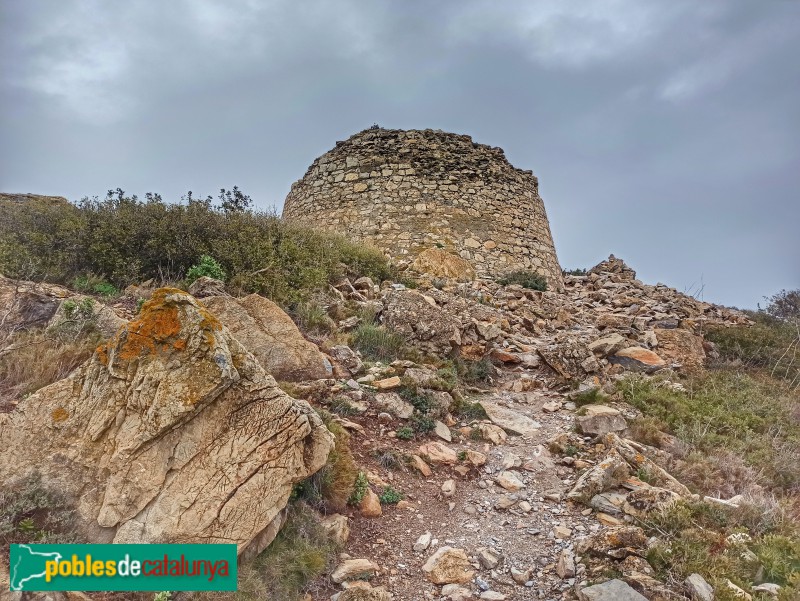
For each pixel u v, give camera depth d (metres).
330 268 11.69
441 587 4.60
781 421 8.96
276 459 4.47
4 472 4.05
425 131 18.44
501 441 7.20
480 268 16.56
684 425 8.03
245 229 10.91
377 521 5.31
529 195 19.30
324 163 18.89
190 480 4.14
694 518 5.34
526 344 11.18
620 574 4.41
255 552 4.30
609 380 9.46
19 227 9.43
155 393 4.18
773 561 4.79
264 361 7.12
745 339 13.43
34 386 5.41
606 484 5.90
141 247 9.82
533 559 4.96
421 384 7.81
